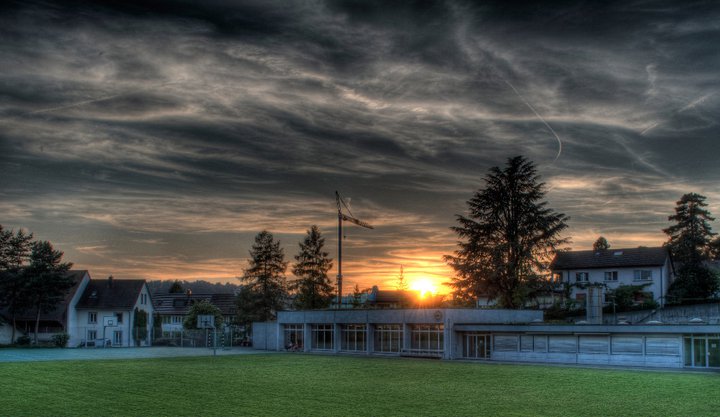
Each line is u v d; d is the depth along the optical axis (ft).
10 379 128.06
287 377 134.41
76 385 118.32
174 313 401.70
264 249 303.07
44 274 279.90
